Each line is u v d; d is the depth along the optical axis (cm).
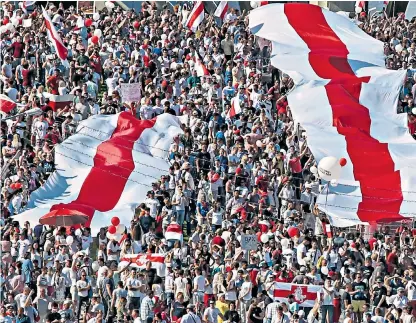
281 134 16050
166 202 14088
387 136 15050
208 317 12700
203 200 14350
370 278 13562
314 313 12950
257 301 12850
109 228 13400
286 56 16262
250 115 16238
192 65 17412
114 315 12719
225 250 13575
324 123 15100
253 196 14612
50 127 15200
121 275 12950
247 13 19750
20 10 18450
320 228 14138
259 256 13538
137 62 17200
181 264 13362
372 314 13212
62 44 16700
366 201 14025
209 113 16238
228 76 17438
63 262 13088
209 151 15338
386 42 18712
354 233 14112
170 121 14762
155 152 14550
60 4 18988
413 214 13975
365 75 15825
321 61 16175
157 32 18488
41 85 16588
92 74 17112
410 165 14325
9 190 14000
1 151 14775
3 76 16762
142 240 13625
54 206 13638
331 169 13412
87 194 13938
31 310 12538
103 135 14475
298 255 13712
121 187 14112
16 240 13125
